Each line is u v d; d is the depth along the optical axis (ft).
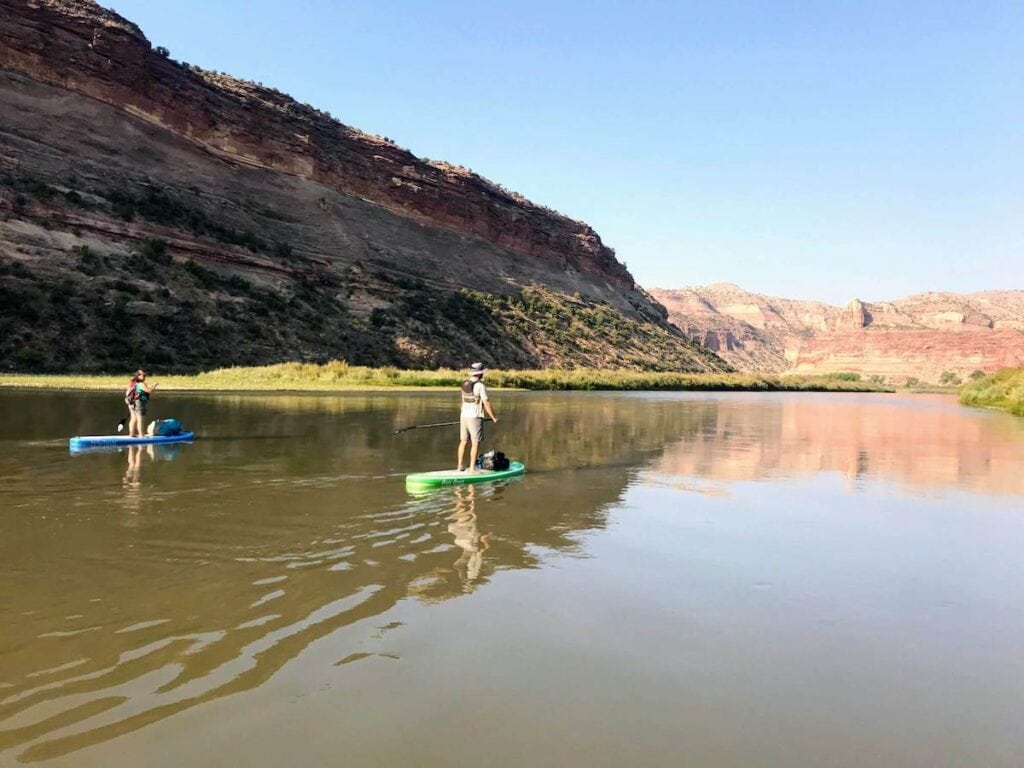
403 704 12.44
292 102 316.40
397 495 31.22
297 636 15.25
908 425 87.51
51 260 160.76
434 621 16.35
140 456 41.37
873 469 45.34
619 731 11.80
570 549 23.11
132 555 20.93
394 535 24.04
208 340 172.14
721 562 22.18
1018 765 11.19
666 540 24.76
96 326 153.07
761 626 16.85
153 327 163.94
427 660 14.25
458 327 268.82
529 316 319.68
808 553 23.67
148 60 248.73
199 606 16.85
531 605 17.63
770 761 11.05
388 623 16.15
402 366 217.77
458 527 25.50
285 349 188.03
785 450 55.26
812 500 33.55
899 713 12.84
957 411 127.03
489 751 11.02
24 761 10.36
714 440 61.62
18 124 202.39
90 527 24.21
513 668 14.05
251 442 49.57
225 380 143.84
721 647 15.52
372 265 274.77
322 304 226.17
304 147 297.94
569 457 46.98
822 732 12.05
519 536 24.49
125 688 12.71
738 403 139.64
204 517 26.00
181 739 11.09
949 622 17.51
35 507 27.25
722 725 12.16
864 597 19.25
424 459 43.09
